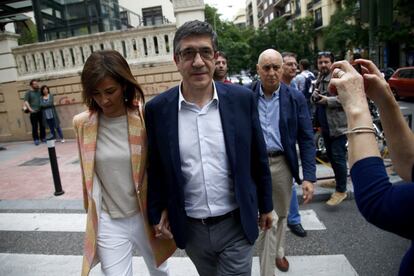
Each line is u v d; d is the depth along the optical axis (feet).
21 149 32.58
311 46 132.05
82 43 34.86
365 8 14.56
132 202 7.25
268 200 6.91
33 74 36.29
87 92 6.57
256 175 6.93
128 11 60.54
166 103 6.28
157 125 6.35
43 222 15.58
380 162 3.62
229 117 6.14
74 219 15.76
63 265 11.87
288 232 12.99
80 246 13.21
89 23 38.40
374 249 11.44
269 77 9.38
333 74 4.30
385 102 4.40
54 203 17.71
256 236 6.55
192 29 5.77
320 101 14.23
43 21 38.81
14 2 40.01
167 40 33.91
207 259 6.95
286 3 168.96
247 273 6.70
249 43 130.00
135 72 34.17
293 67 12.66
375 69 4.46
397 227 3.25
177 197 6.35
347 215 14.08
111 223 7.27
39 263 12.05
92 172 6.99
